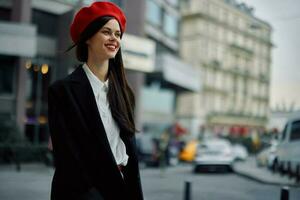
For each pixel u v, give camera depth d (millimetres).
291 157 15828
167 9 40062
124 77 1858
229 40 64438
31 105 25953
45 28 25609
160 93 41594
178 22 43500
